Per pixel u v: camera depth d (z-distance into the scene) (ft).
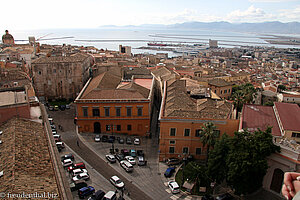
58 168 125.18
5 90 212.84
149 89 335.06
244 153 166.09
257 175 169.58
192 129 225.35
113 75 388.37
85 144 259.39
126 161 221.46
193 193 188.44
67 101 394.52
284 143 170.09
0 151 129.80
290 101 350.64
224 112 237.66
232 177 167.94
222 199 176.14
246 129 183.42
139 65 556.92
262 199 171.22
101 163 225.15
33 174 114.32
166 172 209.15
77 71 385.91
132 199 179.22
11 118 168.25
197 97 285.43
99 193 175.32
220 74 596.29
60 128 293.23
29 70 485.56
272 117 218.79
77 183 188.03
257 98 404.16
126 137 281.33
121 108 278.05
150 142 271.90
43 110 191.11
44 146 144.56
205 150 230.48
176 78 394.32
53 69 378.73
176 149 231.50
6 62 441.27
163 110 246.68
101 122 282.77
